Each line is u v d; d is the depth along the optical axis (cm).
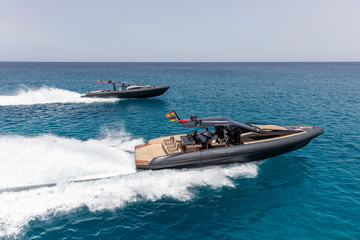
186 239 641
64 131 1600
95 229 665
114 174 892
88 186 828
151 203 781
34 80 5994
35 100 2731
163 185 872
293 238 642
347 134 1541
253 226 691
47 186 807
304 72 10344
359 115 2078
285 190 875
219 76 7669
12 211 705
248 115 2131
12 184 800
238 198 820
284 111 2270
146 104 2634
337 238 639
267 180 941
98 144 1213
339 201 809
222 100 2934
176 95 3353
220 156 954
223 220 714
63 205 743
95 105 2525
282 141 1034
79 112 2186
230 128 1063
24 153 1011
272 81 5725
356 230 668
